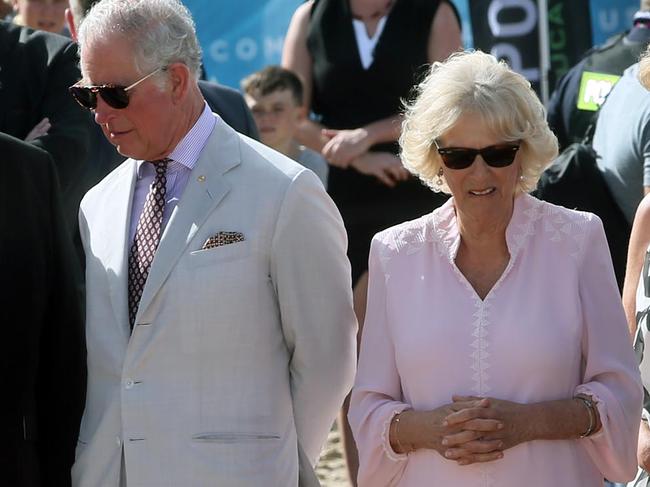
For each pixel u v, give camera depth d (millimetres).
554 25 24594
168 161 12445
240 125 18844
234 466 11859
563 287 11906
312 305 12266
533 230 12102
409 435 11891
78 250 16672
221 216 12141
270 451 12078
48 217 12789
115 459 12195
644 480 13273
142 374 12070
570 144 21516
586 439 11875
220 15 25672
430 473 11938
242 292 11961
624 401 11812
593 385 11844
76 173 16344
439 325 11953
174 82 12219
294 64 23812
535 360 11703
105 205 12852
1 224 12406
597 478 12102
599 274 12000
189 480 11859
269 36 25703
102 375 12375
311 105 23891
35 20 20484
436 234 12266
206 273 11969
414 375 12031
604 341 11898
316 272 12281
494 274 12133
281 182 12234
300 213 12203
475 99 11594
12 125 16500
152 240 12383
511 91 11711
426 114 11820
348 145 23156
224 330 11930
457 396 11703
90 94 12125
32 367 12562
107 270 12484
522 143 11930
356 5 23250
